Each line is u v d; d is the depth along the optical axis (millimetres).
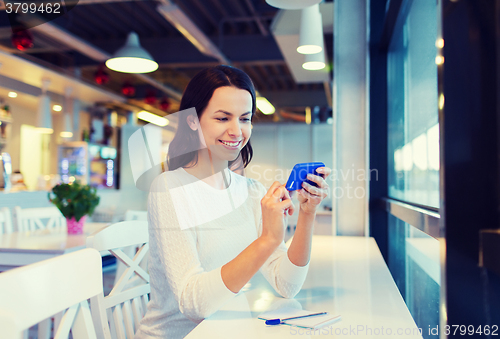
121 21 5430
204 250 980
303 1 1978
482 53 748
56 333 665
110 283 3713
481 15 751
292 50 4180
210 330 741
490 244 708
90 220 6230
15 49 5316
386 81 2520
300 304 914
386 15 2070
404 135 2039
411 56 1835
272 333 725
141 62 4148
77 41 4797
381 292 1019
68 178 7727
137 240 1223
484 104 746
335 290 1038
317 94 8477
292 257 965
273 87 8555
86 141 8133
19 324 566
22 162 8039
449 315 736
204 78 981
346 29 2443
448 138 752
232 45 5746
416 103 1697
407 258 2014
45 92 6684
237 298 970
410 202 1700
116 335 1052
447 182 748
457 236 739
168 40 5895
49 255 2102
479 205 734
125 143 8164
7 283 563
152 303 967
